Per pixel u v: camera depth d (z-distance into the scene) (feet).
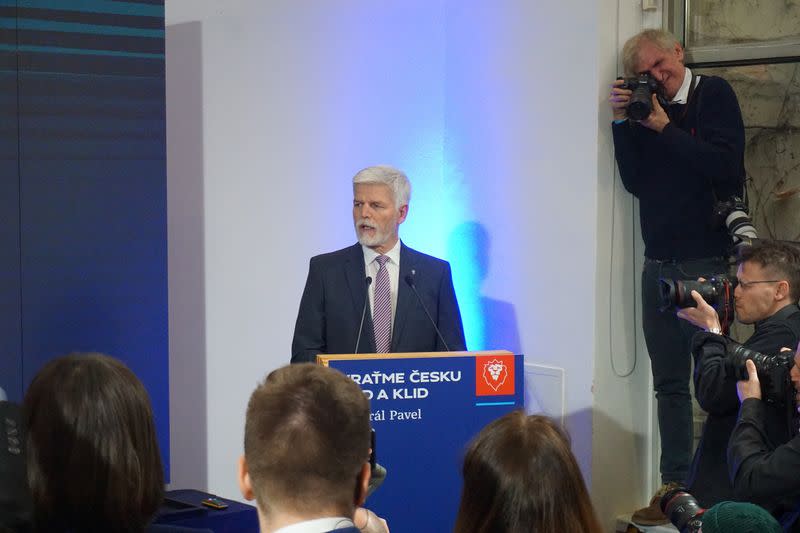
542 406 15.67
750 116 15.16
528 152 15.90
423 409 12.16
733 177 14.10
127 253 13.85
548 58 15.56
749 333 15.34
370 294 13.82
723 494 9.62
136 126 13.85
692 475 10.05
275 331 16.72
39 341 13.38
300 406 5.07
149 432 6.04
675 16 15.48
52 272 13.43
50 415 5.82
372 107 17.15
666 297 10.06
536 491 5.17
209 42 16.20
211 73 16.22
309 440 4.99
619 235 15.23
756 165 15.17
